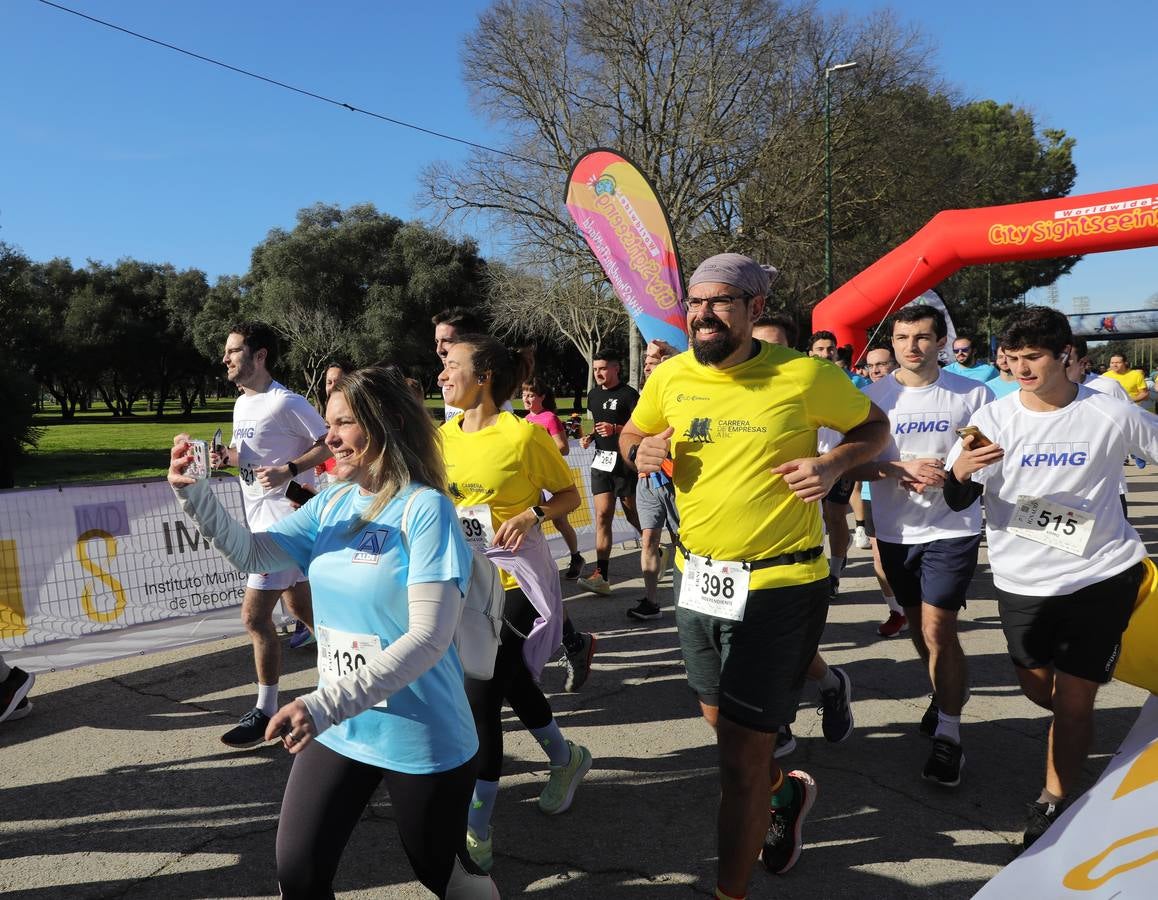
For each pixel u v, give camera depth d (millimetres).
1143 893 1636
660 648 5289
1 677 4230
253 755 3838
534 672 3113
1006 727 4020
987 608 6062
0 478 20891
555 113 28719
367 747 1946
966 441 2932
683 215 28156
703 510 2539
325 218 49375
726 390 2551
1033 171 48062
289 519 2215
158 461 24703
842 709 3686
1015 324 3041
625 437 2877
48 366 58312
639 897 2738
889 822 3178
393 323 46000
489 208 29359
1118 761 2309
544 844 3062
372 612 1962
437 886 2057
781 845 2824
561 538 7844
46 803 3402
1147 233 9094
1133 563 2961
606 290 29844
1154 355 70188
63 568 5082
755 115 27531
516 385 3322
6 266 29641
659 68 27438
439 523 1943
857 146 28625
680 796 3410
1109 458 2961
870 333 11430
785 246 27312
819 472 2354
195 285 60750
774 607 2451
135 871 2912
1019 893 1889
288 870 1926
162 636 5449
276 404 4125
